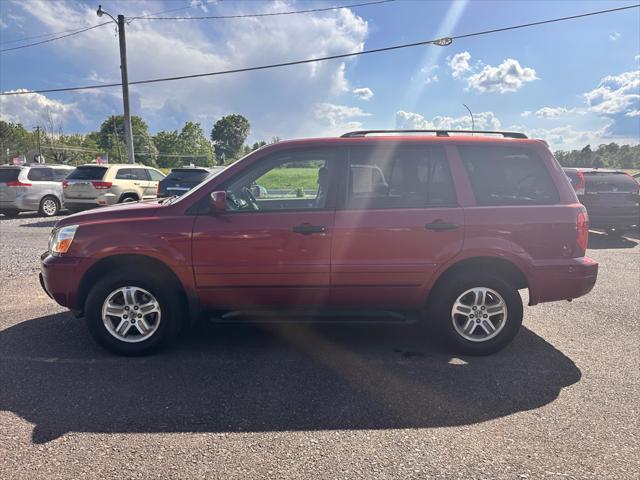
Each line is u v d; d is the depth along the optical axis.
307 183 4.21
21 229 12.34
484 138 4.25
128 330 4.14
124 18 20.70
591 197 10.35
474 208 4.10
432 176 4.16
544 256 4.15
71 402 3.37
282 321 4.18
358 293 4.13
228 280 4.05
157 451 2.80
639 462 2.69
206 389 3.58
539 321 5.20
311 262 4.04
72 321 5.08
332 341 4.60
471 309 4.20
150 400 3.41
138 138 110.88
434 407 3.33
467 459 2.73
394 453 2.79
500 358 4.19
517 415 3.22
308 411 3.27
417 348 4.43
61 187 15.90
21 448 2.81
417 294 4.16
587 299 6.04
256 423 3.11
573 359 4.17
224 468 2.64
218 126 129.75
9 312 5.38
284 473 2.60
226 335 4.73
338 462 2.70
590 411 3.27
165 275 4.13
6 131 100.88
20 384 3.64
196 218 4.03
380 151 4.16
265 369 3.94
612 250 9.55
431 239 4.05
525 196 4.21
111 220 4.08
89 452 2.78
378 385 3.66
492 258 4.13
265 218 4.02
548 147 4.32
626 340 4.63
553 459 2.72
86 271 4.07
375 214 4.05
